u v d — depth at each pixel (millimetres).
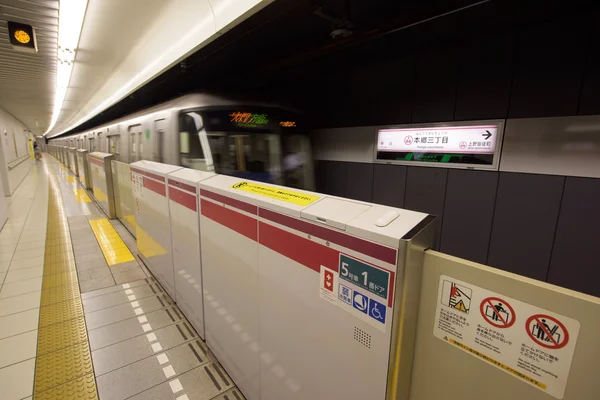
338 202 1225
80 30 3389
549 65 2775
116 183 5762
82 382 1938
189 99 3861
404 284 854
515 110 3020
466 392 848
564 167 2760
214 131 3660
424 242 916
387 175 4281
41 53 4227
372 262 932
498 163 3176
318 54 3652
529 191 2990
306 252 1193
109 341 2336
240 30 2715
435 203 3766
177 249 2566
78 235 5008
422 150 3832
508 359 747
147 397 1839
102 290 3137
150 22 3197
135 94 6094
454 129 3498
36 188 9898
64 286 3223
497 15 2605
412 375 984
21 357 2148
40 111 12680
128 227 5117
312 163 4207
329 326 1128
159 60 4004
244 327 1699
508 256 3186
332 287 1092
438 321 890
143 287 3207
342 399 1109
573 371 647
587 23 2533
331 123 5082
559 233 2828
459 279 821
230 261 1750
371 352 972
